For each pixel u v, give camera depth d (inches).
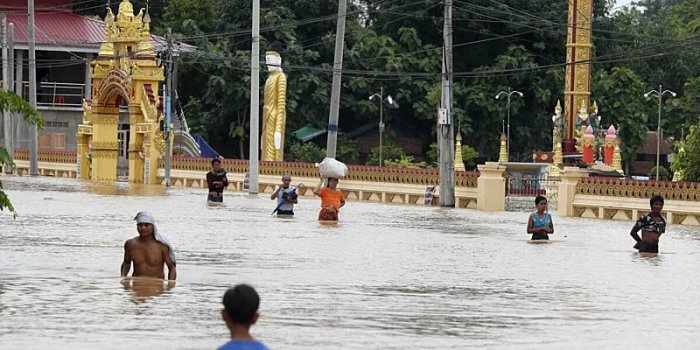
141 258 1551.4
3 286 1455.5
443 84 3782.0
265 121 5007.4
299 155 6166.3
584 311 1379.2
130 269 1617.9
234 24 6825.8
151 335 1135.6
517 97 6560.0
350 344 1119.0
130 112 4800.7
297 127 6614.2
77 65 6501.0
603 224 3036.4
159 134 4781.0
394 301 1414.9
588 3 5036.9
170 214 2851.9
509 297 1482.5
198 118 6638.8
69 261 1733.5
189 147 5364.2
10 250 1879.9
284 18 6766.7
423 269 1780.3
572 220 3213.6
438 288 1552.7
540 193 4178.2
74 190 3944.4
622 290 1581.0
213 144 6860.2
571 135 5083.7
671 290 1588.3
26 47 5994.1
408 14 6378.0
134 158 4800.7
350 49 6653.5
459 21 6771.7
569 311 1375.5
